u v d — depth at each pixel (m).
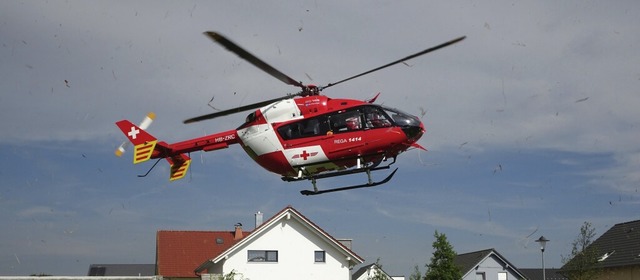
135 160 18.36
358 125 15.41
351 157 15.44
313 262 34.66
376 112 15.45
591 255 30.52
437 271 36.31
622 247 33.66
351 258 34.94
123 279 21.31
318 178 16.02
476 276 47.62
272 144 15.95
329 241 34.72
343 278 34.78
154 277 21.69
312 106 15.79
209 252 40.91
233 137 17.44
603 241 35.66
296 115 15.91
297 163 15.73
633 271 31.50
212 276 29.72
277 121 16.00
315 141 15.59
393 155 15.55
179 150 18.20
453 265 36.56
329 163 15.65
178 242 41.41
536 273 58.75
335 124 15.55
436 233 37.12
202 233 42.50
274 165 16.06
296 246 34.59
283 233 34.59
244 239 33.84
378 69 14.34
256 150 16.25
